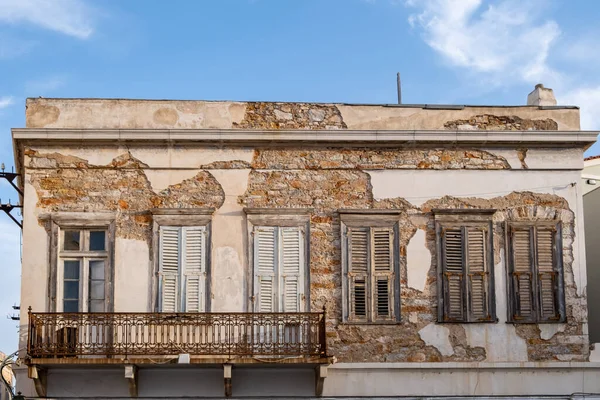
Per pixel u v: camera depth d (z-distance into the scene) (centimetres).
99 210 2164
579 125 2291
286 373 2117
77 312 2086
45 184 2166
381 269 2191
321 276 2173
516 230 2231
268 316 2119
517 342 2188
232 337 2098
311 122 2241
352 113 2250
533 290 2211
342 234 2189
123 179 2181
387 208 2209
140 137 2173
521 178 2252
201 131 2181
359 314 2167
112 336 2088
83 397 2078
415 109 2266
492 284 2203
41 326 2042
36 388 2052
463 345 2173
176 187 2186
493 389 2156
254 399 2102
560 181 2259
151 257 2156
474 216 2227
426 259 2200
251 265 2162
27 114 2192
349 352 2145
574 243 2242
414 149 2239
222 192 2191
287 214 2191
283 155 2214
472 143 2239
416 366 2138
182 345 2042
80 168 2178
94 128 2180
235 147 2206
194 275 2155
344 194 2209
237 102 2234
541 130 2248
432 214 2217
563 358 2192
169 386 2092
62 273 2144
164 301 2142
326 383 2122
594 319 2558
